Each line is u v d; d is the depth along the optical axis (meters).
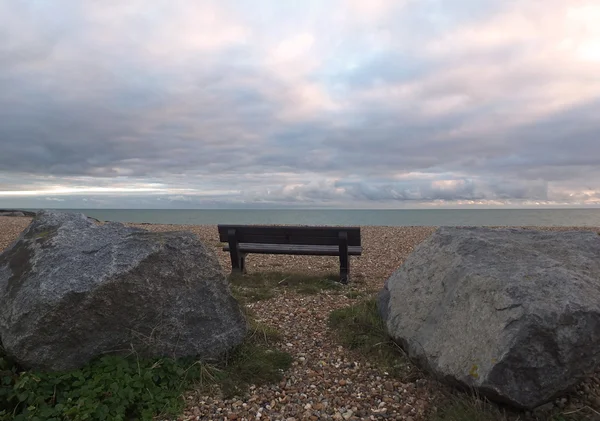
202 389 3.55
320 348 4.43
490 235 4.59
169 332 3.76
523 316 3.03
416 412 3.29
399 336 4.12
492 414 3.04
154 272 3.74
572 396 3.33
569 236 4.47
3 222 20.44
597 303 3.14
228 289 4.19
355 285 7.08
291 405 3.42
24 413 2.99
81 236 4.06
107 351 3.57
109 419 3.00
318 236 7.20
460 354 3.33
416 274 4.51
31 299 3.35
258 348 4.23
